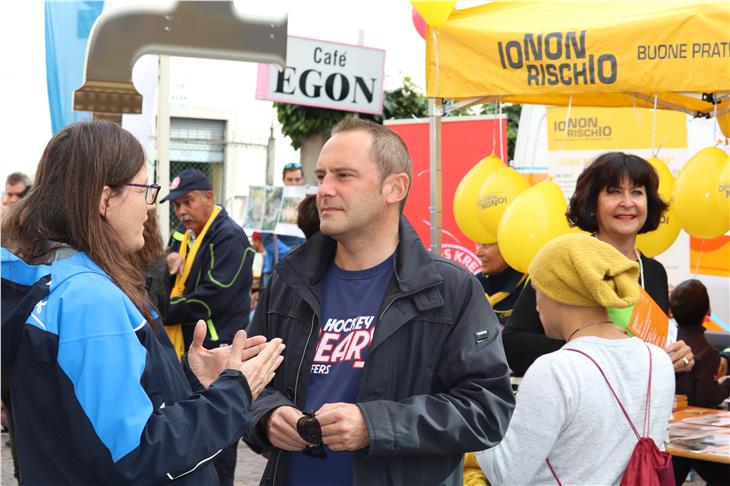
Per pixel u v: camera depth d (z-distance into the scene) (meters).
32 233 1.81
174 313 4.81
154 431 1.70
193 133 15.41
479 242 4.44
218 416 1.80
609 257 2.28
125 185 1.85
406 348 2.12
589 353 2.22
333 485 2.15
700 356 4.09
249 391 1.89
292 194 7.89
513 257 3.91
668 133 6.27
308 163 10.78
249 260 5.05
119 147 1.85
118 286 1.80
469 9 4.00
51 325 1.68
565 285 2.29
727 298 6.73
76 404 1.65
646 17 3.49
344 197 2.14
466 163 6.99
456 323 2.13
